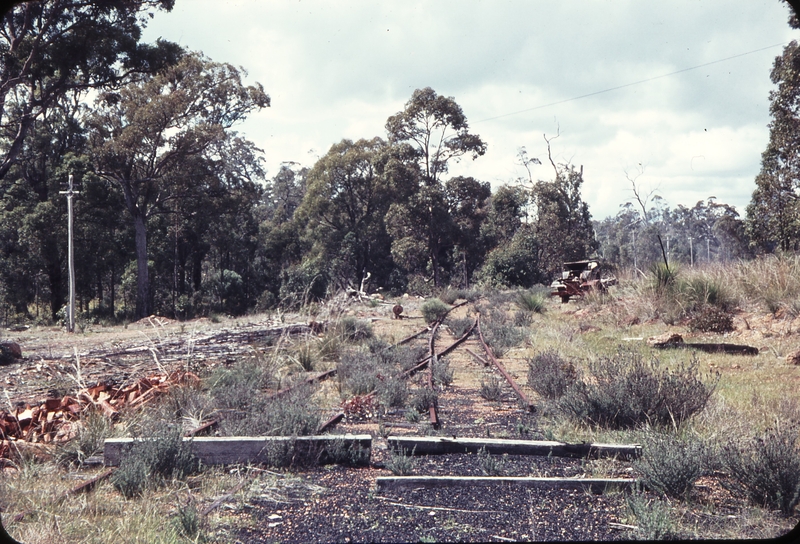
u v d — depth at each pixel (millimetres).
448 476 5137
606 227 127438
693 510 4414
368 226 74875
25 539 3846
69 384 9125
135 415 6754
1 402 8430
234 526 4156
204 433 6453
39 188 51562
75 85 31438
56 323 42094
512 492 4773
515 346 14656
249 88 51812
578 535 3930
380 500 4637
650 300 18344
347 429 6922
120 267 59125
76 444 5785
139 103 48000
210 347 14461
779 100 26797
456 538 3885
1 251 49844
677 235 106125
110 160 46500
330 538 3906
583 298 25438
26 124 29516
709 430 6191
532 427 6895
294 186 101312
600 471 5289
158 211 57000
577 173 68312
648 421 6477
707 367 10172
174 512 4422
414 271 74062
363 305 30844
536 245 59375
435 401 8227
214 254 77188
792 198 27359
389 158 68250
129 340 19391
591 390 7070
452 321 19516
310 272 60125
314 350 12820
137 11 30625
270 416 6371
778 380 8883
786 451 4605
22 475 5117
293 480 5137
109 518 4254
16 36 27875
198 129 47656
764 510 4391
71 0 28234
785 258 16906
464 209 73938
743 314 15789
